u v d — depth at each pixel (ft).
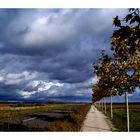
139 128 76.95
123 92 61.36
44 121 100.99
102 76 61.52
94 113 170.09
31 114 160.35
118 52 55.06
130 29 21.34
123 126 82.43
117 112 192.54
